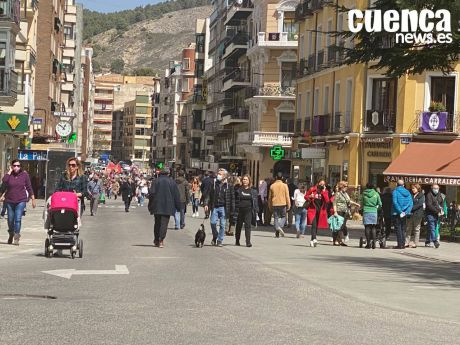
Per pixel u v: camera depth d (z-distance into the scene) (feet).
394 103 201.46
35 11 252.83
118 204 301.22
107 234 127.85
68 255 85.97
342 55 117.08
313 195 117.80
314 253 102.37
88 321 42.04
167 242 111.65
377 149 203.00
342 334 40.93
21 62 228.43
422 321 47.39
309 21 254.88
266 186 167.63
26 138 244.01
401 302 56.85
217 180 107.24
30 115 236.22
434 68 112.68
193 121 543.39
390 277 75.77
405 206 119.14
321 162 235.61
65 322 41.55
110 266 73.67
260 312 47.55
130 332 39.11
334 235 121.39
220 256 89.92
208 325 42.01
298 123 261.65
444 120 193.06
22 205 98.78
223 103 411.34
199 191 204.13
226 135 417.49
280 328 41.93
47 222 82.58
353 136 207.92
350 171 208.33
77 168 84.58
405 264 92.48
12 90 190.08
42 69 298.97
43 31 298.56
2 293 52.80
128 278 63.87
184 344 36.47
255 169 325.01
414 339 40.60
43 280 60.95
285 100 312.50
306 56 256.93
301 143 246.27
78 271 68.23
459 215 162.09
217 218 107.14
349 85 215.92
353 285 66.44
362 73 206.18
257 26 332.60
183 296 53.52
